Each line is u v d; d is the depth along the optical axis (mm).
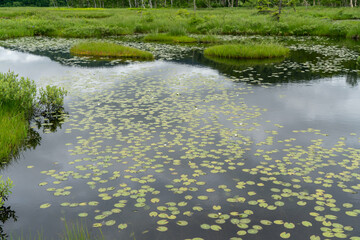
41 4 102375
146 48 19562
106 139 6047
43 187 4473
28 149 5691
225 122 6922
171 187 4434
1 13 40750
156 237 3449
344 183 4492
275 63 14445
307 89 9797
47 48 19219
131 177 4684
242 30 27750
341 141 5906
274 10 34219
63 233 3521
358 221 3703
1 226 3654
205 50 17438
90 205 4047
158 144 5785
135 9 56156
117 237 3447
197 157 5312
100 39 24656
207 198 4152
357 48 18781
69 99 8766
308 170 4809
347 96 9008
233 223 3660
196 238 3406
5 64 14008
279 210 3928
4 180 4652
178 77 11602
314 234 3484
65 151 5582
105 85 10367
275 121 7023
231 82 10781
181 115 7379
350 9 42688
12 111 7133
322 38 24391
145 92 9453
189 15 36219
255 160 5199
